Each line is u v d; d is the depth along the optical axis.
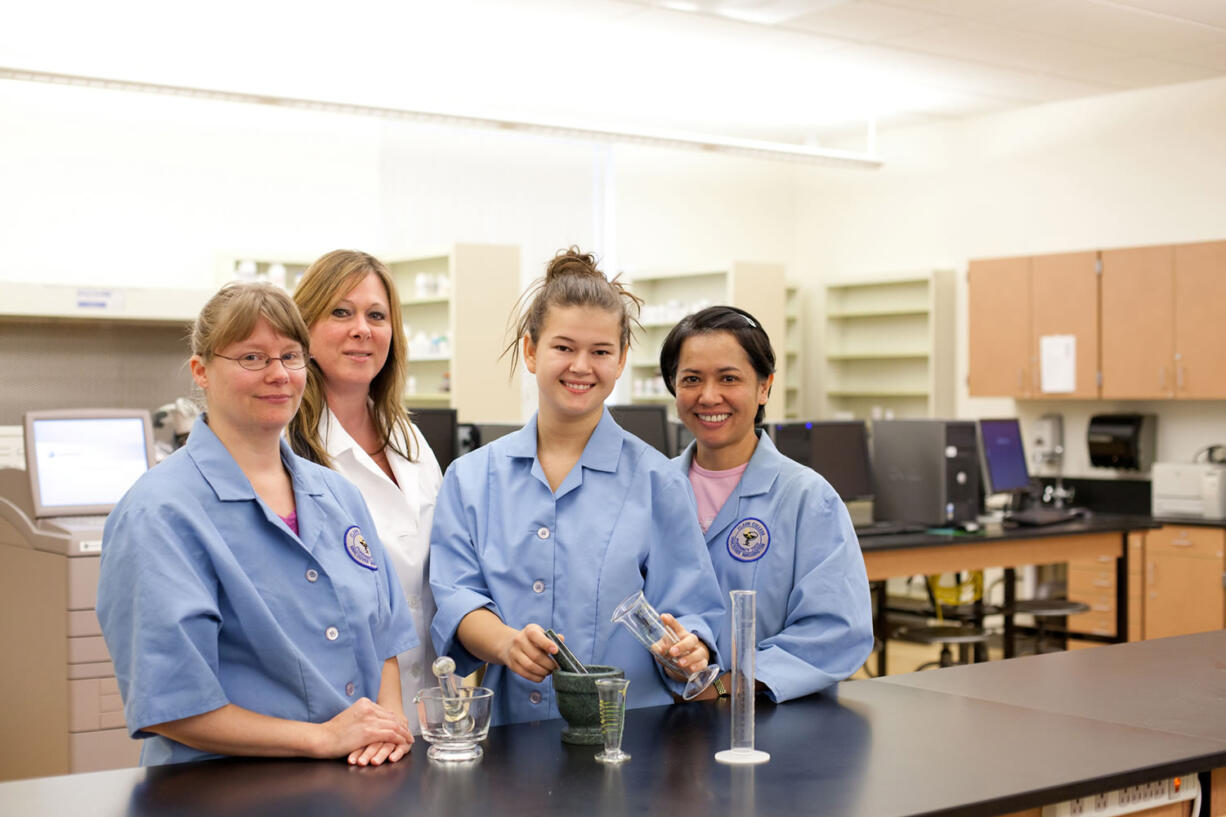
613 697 1.66
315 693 1.71
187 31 7.05
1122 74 7.04
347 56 7.43
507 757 1.69
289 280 7.66
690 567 2.06
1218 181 7.07
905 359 8.87
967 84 7.41
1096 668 2.38
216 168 7.48
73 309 4.93
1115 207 7.55
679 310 8.87
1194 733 1.85
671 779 1.58
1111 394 7.11
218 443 1.73
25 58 6.82
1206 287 6.69
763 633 2.21
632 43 6.80
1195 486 6.59
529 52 7.11
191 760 1.69
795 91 7.77
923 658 7.06
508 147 8.46
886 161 8.98
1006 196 8.18
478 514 2.06
